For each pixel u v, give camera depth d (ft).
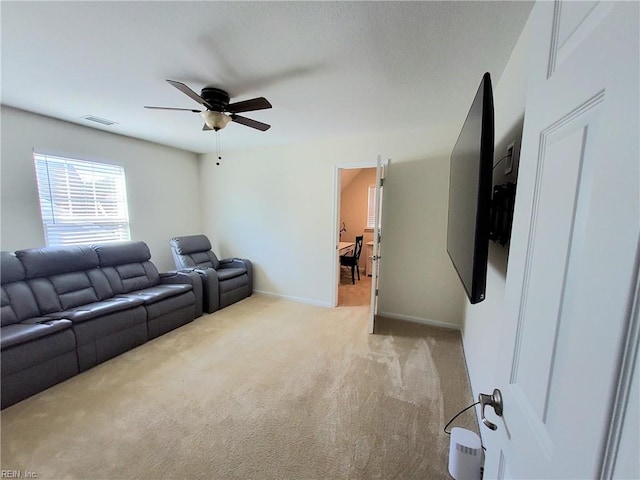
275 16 4.29
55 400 6.31
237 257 15.06
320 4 4.02
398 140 10.87
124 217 12.12
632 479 1.00
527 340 1.96
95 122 9.92
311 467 4.73
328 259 12.77
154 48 5.16
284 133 11.01
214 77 6.27
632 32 1.07
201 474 4.59
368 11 4.17
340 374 7.45
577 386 1.32
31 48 5.18
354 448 5.11
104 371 7.49
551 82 1.83
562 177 1.60
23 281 7.93
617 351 1.07
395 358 8.29
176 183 14.33
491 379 5.02
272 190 13.70
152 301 9.38
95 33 4.72
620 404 1.06
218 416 5.87
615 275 1.11
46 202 9.63
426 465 4.78
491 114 3.03
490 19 4.26
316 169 12.57
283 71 5.98
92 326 7.66
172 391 6.68
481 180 3.12
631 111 1.07
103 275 9.77
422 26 4.49
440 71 5.92
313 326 10.62
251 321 11.07
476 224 3.21
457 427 5.32
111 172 11.51
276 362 8.03
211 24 4.48
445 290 10.70
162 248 13.83
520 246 2.21
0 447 5.05
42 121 9.27
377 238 9.68
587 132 1.37
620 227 1.10
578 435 1.28
